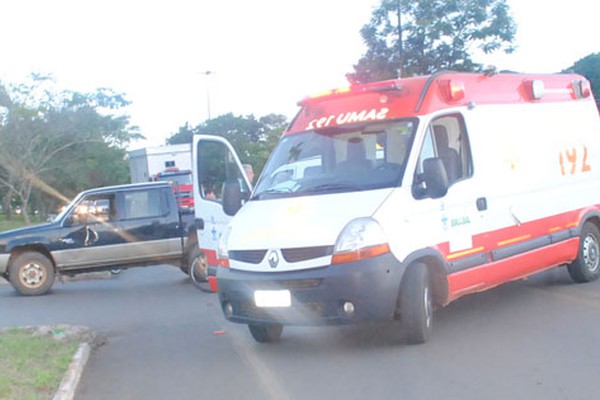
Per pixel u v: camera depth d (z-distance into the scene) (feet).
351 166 25.11
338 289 21.71
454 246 24.63
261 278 22.71
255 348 26.12
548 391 18.67
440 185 22.99
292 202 24.44
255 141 163.63
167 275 55.52
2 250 45.96
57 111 134.10
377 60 68.90
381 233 22.18
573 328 24.95
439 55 67.77
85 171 143.64
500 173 27.22
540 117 30.14
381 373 21.18
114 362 26.03
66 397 20.70
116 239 46.65
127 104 145.48
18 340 27.81
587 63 73.61
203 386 21.80
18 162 132.87
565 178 30.89
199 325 32.14
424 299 23.45
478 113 27.09
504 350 22.67
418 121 24.89
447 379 20.16
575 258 31.65
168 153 93.25
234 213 28.19
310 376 21.63
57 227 46.68
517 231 27.68
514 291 32.07
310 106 28.19
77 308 40.11
